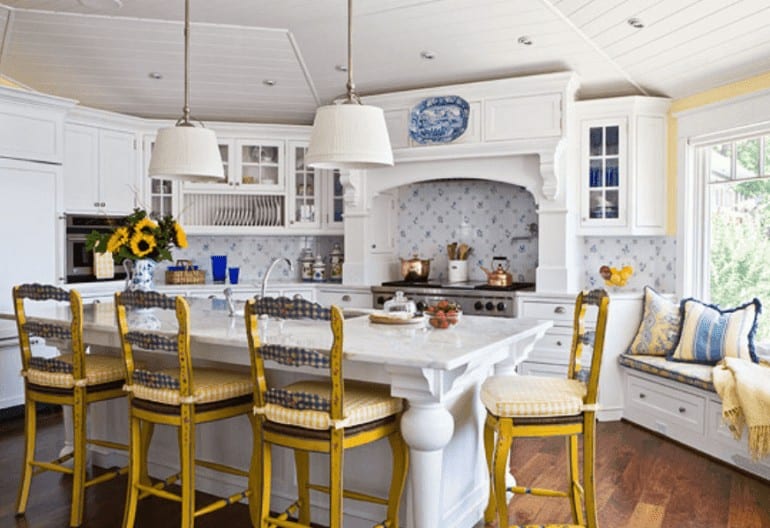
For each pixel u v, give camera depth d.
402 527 2.76
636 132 4.88
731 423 3.56
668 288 5.04
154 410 2.68
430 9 4.40
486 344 2.54
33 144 4.75
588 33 4.32
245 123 6.00
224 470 2.91
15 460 3.79
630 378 4.62
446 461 2.79
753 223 4.42
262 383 2.45
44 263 4.86
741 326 4.12
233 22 4.79
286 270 6.54
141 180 5.71
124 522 2.80
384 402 2.48
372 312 3.53
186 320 2.57
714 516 3.08
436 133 5.16
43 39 4.93
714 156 4.75
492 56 4.81
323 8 4.53
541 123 4.83
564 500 3.26
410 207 6.18
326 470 2.94
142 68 5.32
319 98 5.80
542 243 4.96
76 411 2.95
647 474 3.62
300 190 6.11
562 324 4.79
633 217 4.89
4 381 4.69
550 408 2.55
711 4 3.68
